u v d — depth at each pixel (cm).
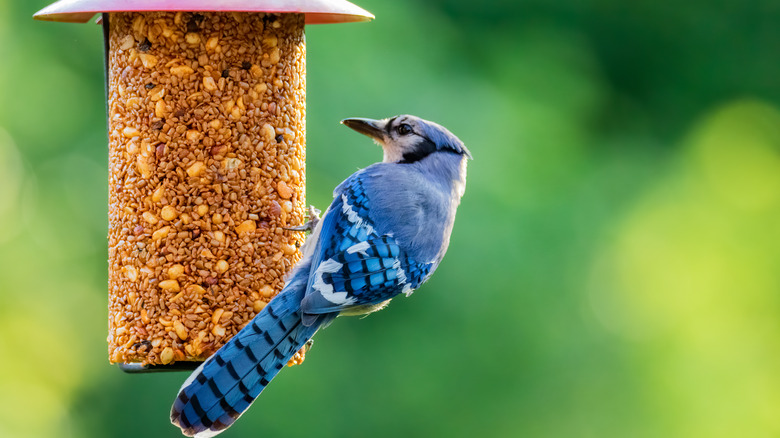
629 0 1631
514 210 1327
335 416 1351
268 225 788
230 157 778
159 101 769
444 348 1343
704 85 1672
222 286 779
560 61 1490
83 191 1315
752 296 1552
